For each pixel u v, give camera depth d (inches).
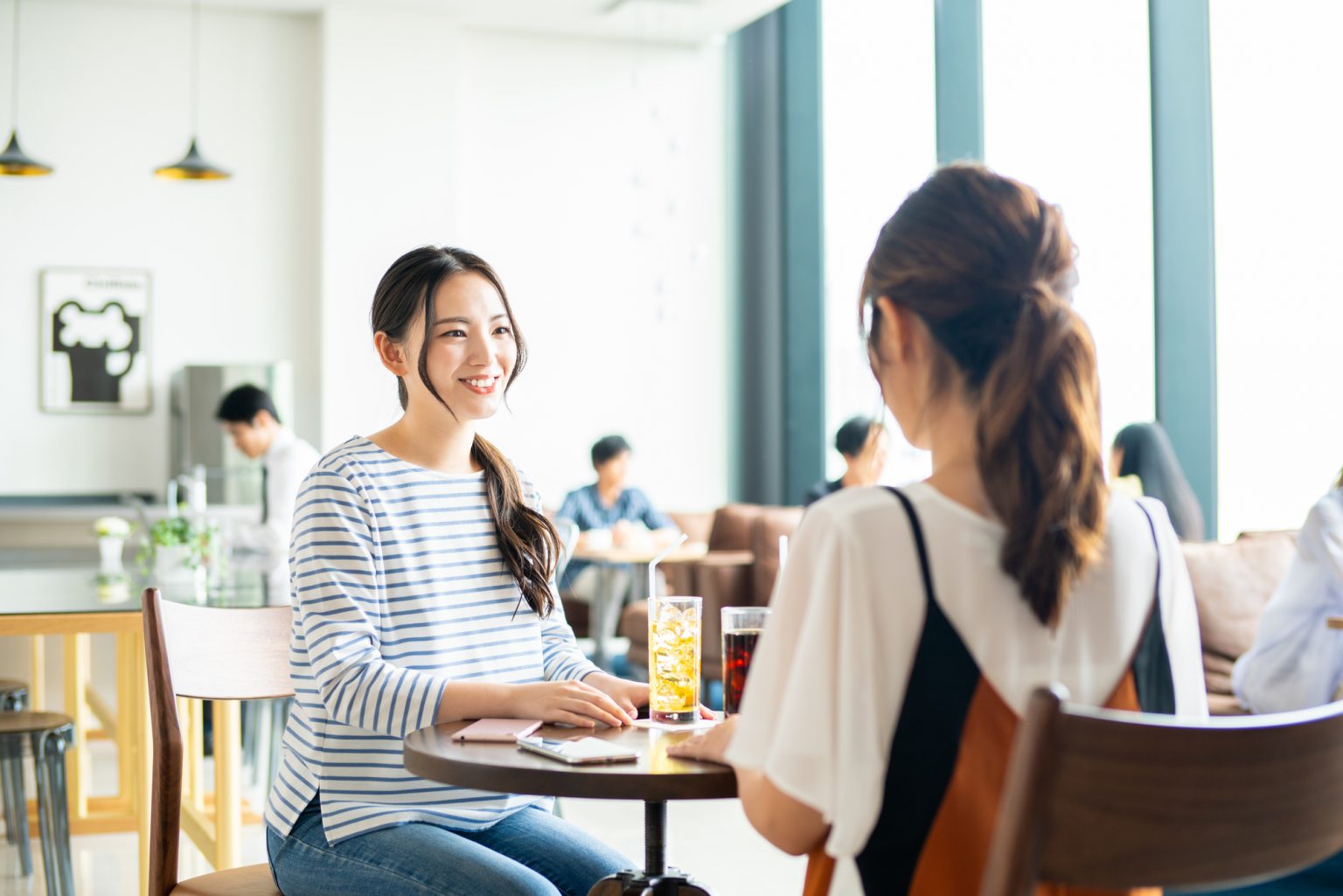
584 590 264.8
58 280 279.0
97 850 154.3
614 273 323.0
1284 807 38.9
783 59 315.0
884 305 45.6
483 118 313.1
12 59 276.5
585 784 49.8
